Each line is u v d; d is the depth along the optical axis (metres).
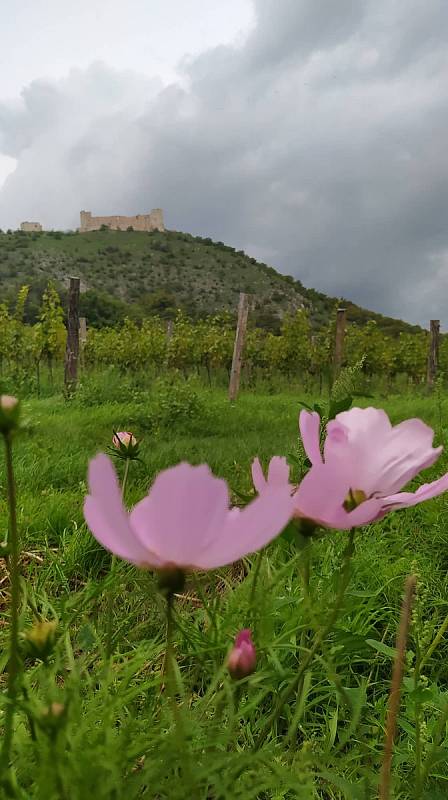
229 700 0.80
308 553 0.88
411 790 1.15
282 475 0.74
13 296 76.00
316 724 1.52
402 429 0.77
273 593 1.06
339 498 0.71
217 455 4.82
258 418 8.46
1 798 0.67
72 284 10.45
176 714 0.68
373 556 2.43
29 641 0.76
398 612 2.08
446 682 1.82
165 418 7.48
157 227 115.06
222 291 95.75
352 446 0.76
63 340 14.99
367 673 1.91
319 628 0.90
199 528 0.57
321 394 15.24
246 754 0.75
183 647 1.52
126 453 1.60
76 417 6.93
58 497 3.28
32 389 10.32
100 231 111.94
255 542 0.56
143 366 21.00
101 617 1.58
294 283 101.75
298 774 0.78
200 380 17.70
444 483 0.74
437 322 14.27
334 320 19.70
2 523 2.79
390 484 0.75
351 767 1.23
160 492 0.56
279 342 20.86
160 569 0.60
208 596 1.64
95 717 0.84
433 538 2.71
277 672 0.98
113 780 0.67
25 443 4.48
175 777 0.75
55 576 2.34
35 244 101.56
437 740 1.06
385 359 20.50
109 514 0.56
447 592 2.25
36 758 0.72
